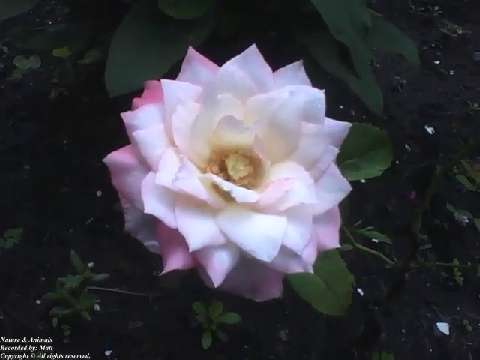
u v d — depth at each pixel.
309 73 0.53
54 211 0.52
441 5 0.78
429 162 0.60
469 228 0.57
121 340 0.46
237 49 0.54
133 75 0.45
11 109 0.58
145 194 0.28
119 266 0.50
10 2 0.47
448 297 0.52
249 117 0.29
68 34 0.55
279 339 0.47
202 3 0.46
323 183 0.29
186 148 0.28
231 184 0.27
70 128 0.57
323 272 0.36
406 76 0.69
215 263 0.27
